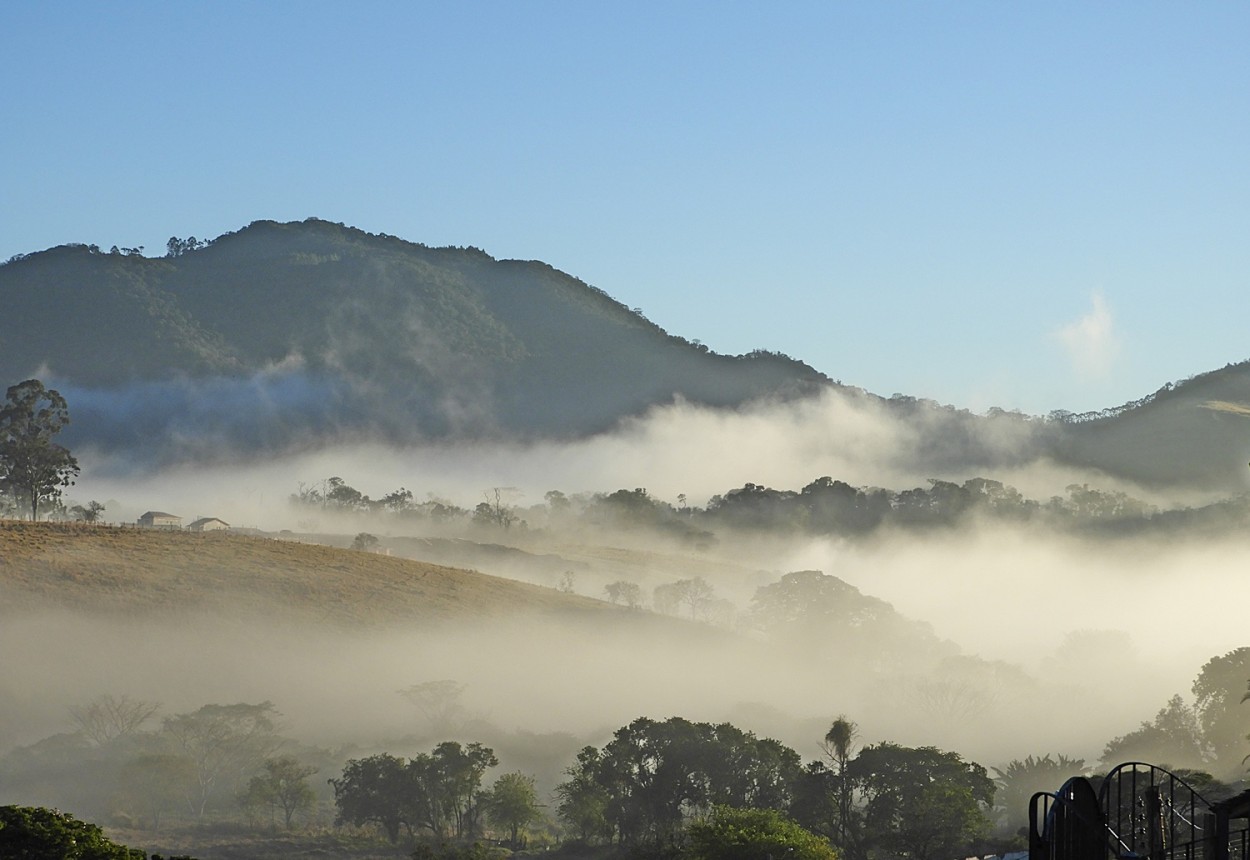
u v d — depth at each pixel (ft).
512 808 288.71
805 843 225.56
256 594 511.81
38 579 491.31
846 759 293.43
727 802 278.46
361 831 294.25
